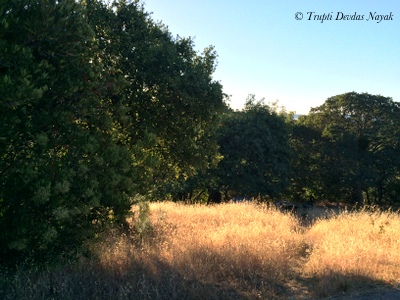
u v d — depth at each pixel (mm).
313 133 44969
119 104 7953
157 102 9648
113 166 6363
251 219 13250
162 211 12750
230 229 10039
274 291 6070
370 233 10297
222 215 13734
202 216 13703
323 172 43094
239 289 6035
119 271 6363
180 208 15625
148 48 9117
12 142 5492
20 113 5555
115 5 9602
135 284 5746
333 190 45031
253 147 32656
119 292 5344
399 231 10234
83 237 6211
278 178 34531
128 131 9328
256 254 7359
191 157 10516
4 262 5855
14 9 5508
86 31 6070
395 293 5816
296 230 12211
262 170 32969
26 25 5309
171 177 11312
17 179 5391
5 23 4949
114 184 6121
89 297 5355
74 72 6375
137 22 9391
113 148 6348
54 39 5566
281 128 36438
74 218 6062
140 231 9586
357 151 41969
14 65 5141
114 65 9055
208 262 6871
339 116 45375
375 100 44219
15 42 5238
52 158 5809
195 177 32125
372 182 40812
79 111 6410
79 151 6008
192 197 39094
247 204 16781
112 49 8953
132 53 9062
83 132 6152
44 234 5211
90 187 5805
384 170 42938
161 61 9203
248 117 34719
